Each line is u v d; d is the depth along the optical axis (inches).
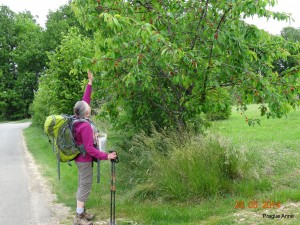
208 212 222.7
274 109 247.6
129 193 261.4
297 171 305.4
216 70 237.0
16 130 1279.5
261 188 259.8
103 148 254.8
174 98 284.4
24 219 242.1
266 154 331.3
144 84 233.9
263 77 251.6
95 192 289.0
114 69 243.6
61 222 232.5
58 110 548.7
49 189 327.6
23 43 2516.0
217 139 272.7
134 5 256.8
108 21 203.9
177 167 255.3
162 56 216.2
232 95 269.6
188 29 248.8
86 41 547.2
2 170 444.1
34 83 2511.1
